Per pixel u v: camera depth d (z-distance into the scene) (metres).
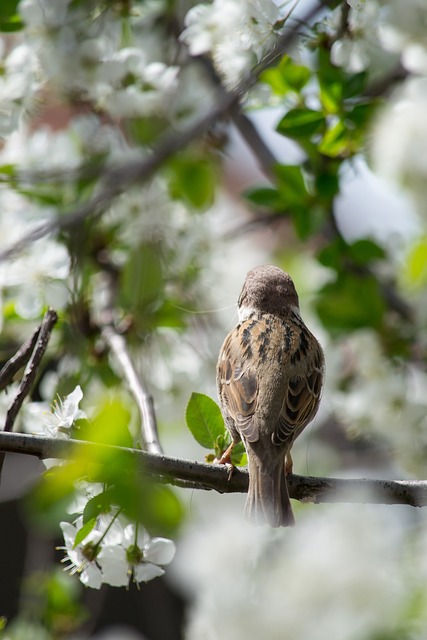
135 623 14.09
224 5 9.73
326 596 6.28
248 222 12.43
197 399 8.28
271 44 9.70
